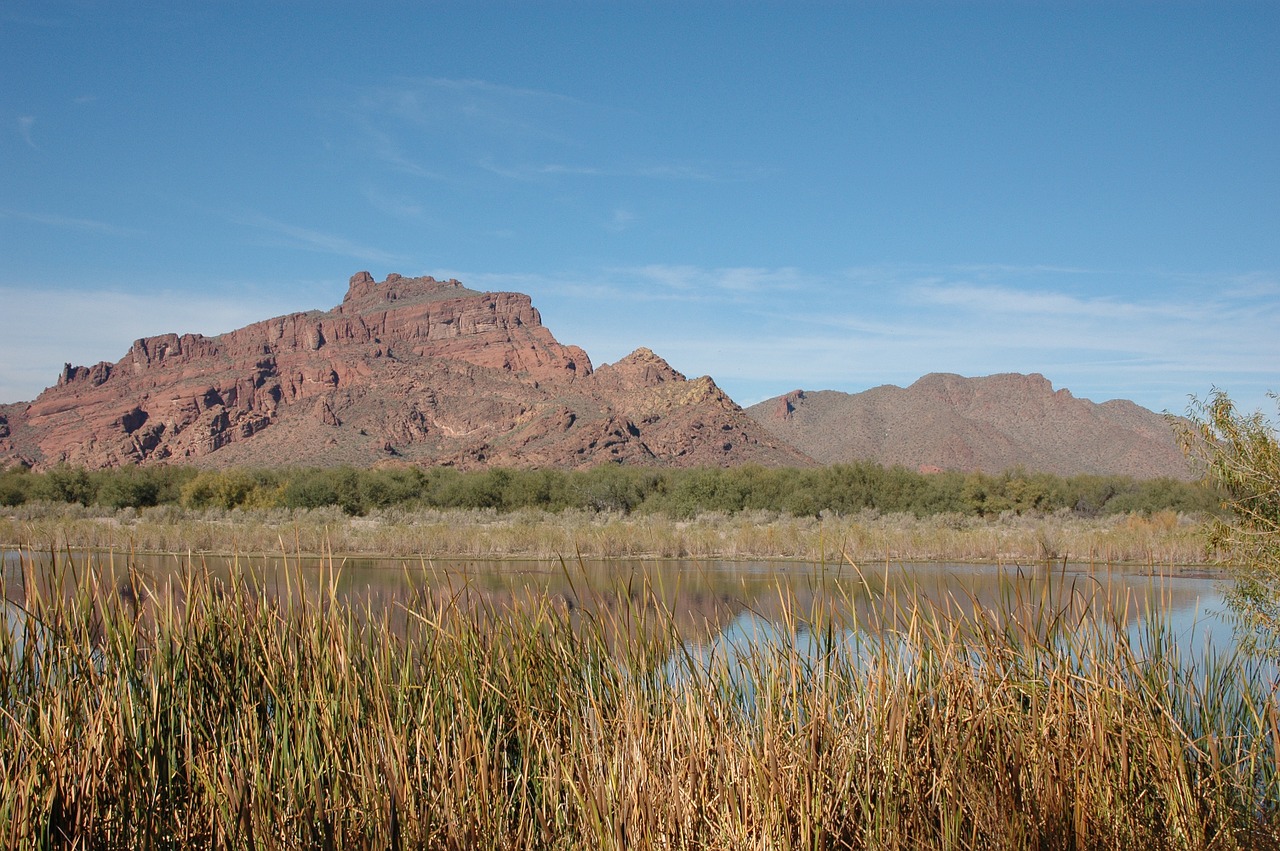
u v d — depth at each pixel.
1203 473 10.97
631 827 5.27
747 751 5.64
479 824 5.52
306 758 5.88
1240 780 6.29
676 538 32.47
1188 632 12.46
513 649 7.45
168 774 5.73
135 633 6.55
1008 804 5.56
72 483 60.28
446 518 50.12
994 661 6.49
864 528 36.28
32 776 5.18
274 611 7.09
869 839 5.42
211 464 160.38
